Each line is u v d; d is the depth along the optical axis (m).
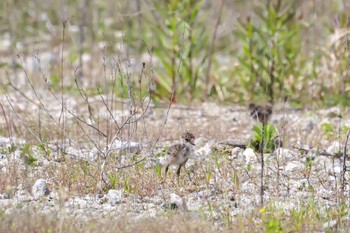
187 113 16.88
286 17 18.81
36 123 14.72
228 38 22.92
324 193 11.42
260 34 17.89
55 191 10.86
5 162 12.28
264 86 17.94
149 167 12.08
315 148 13.79
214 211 10.53
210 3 23.55
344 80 17.89
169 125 15.52
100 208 10.45
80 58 19.77
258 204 10.76
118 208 10.42
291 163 12.64
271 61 17.78
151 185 11.28
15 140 13.71
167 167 11.62
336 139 14.54
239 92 18.17
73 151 12.82
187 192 11.28
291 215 10.13
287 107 17.05
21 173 11.69
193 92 18.06
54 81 19.28
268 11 18.05
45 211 10.08
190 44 18.03
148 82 12.80
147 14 21.41
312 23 19.34
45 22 24.67
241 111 17.14
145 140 13.97
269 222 9.67
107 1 23.64
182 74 18.06
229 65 20.69
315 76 18.16
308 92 17.81
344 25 18.53
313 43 19.80
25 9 25.00
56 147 12.97
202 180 11.73
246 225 9.94
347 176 12.18
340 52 18.09
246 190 11.41
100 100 16.69
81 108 16.61
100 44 22.78
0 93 17.67
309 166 12.62
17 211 9.81
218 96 18.16
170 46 18.09
